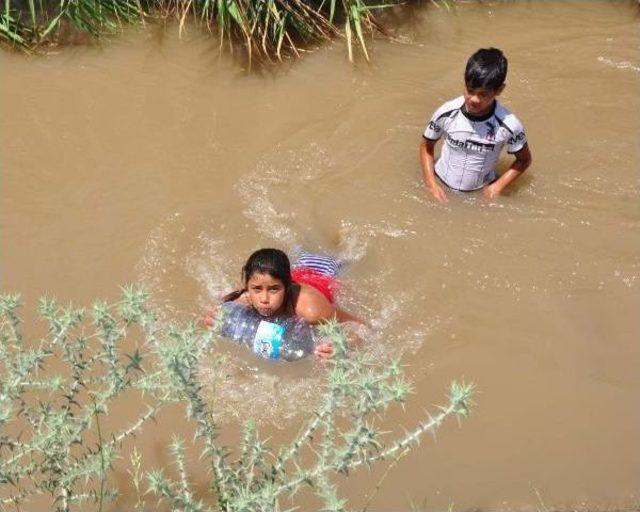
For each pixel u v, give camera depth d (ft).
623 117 17.81
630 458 12.01
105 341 9.05
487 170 15.76
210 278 14.75
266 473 9.43
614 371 13.23
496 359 13.42
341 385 8.46
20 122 17.78
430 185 16.05
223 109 18.16
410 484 11.69
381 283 14.62
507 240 15.29
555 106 18.04
